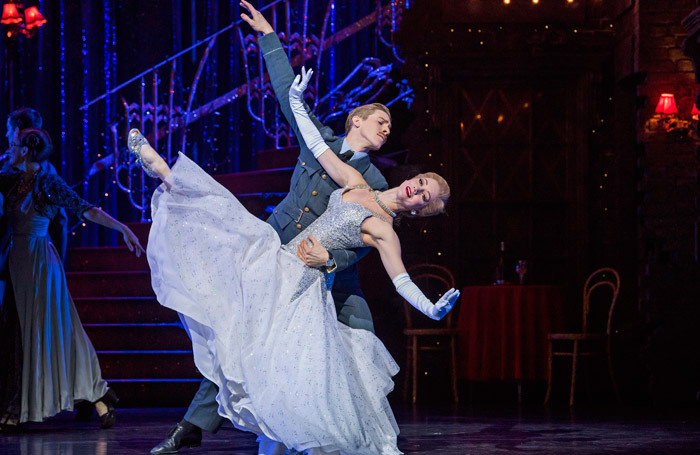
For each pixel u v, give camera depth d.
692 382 12.25
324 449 5.19
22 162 8.59
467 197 13.41
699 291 12.47
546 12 13.38
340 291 5.97
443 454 6.26
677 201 12.76
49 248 8.56
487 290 11.68
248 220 5.59
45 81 14.96
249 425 5.31
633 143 13.31
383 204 5.56
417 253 13.30
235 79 16.09
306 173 5.98
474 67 13.38
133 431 8.05
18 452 6.45
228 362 5.25
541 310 11.56
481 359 11.60
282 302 5.36
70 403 8.30
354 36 15.98
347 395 5.21
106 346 12.02
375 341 5.75
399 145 14.60
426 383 12.91
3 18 13.39
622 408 10.85
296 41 16.05
